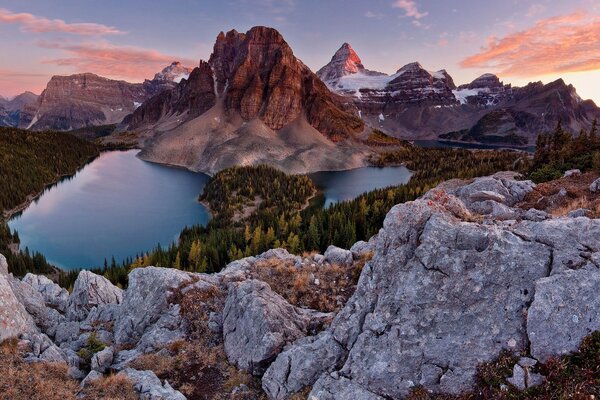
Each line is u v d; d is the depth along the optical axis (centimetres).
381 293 1759
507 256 1559
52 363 2069
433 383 1479
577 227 1582
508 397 1288
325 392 1599
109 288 3822
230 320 2336
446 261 1639
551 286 1418
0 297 2291
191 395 1922
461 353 1479
